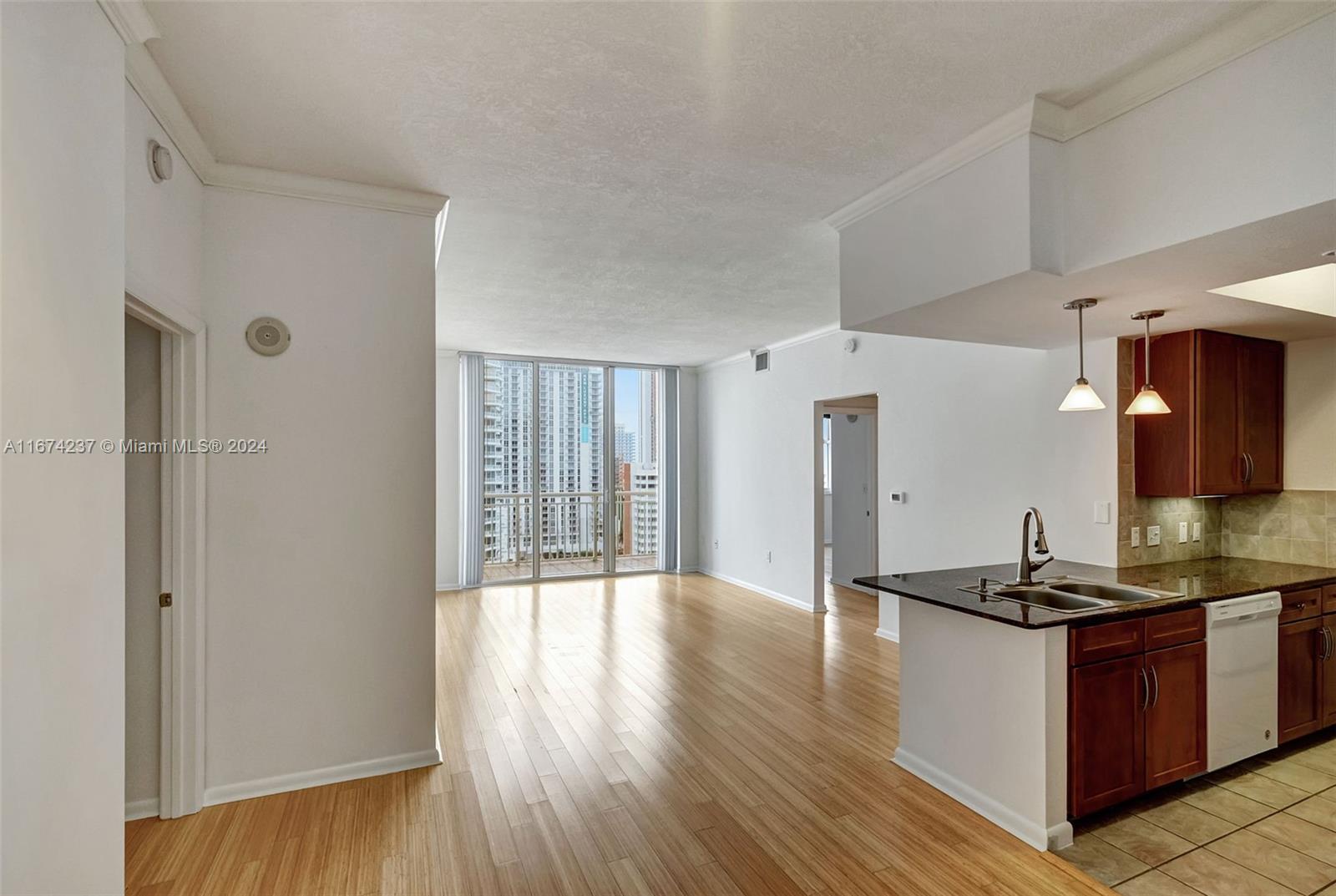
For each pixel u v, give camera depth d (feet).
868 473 23.86
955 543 14.98
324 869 7.28
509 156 8.32
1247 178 5.87
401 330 9.57
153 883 7.02
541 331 19.67
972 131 7.72
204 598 8.52
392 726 9.56
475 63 6.34
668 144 7.98
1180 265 7.10
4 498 3.72
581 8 5.51
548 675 14.17
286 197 8.95
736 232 11.00
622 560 26.63
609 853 7.61
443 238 10.85
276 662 8.93
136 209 6.50
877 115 7.33
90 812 4.65
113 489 5.01
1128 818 8.45
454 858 7.51
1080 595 10.37
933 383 15.69
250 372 8.79
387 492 9.50
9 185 3.77
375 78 6.61
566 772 9.62
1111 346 11.74
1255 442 12.00
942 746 9.23
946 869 7.33
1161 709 8.72
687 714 11.93
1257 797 8.97
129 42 5.40
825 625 18.63
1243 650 9.66
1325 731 11.25
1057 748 7.85
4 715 3.70
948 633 9.20
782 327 19.06
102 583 4.84
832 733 11.05
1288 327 11.13
